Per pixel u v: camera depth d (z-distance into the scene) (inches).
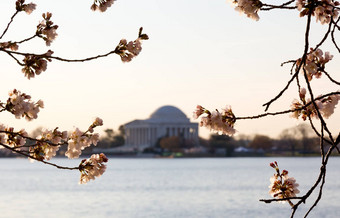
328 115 454.9
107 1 502.0
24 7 476.1
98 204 5526.6
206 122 475.8
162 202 5703.7
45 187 7682.1
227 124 474.0
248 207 5098.4
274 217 4404.5
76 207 5260.8
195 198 6087.6
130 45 499.2
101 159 525.3
